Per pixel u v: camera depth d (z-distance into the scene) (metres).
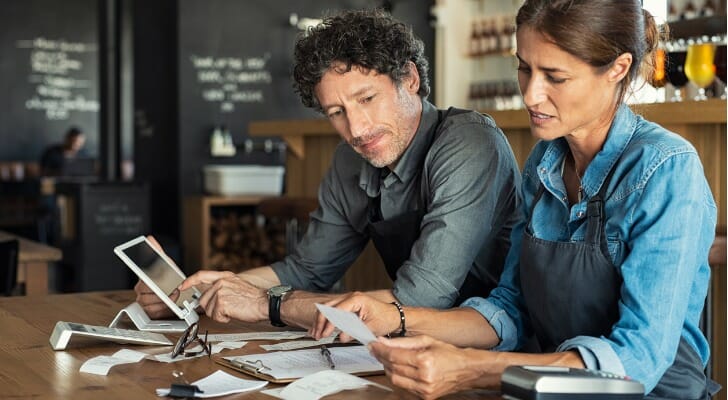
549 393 1.34
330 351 1.85
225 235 6.54
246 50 7.21
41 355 1.85
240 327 2.15
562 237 1.71
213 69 7.11
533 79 1.56
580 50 1.51
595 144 1.66
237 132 7.20
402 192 2.20
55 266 7.33
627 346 1.50
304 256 2.44
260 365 1.70
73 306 2.41
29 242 4.10
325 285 2.47
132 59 7.92
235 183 6.45
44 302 2.47
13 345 1.94
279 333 2.06
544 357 1.51
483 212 2.05
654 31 1.65
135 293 2.61
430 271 2.01
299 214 3.99
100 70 8.05
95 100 11.80
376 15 2.04
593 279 1.63
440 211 2.04
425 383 1.46
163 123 7.23
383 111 2.02
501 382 1.40
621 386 1.36
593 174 1.64
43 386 1.60
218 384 1.59
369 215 2.32
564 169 1.75
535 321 1.79
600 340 1.52
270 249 6.65
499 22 7.74
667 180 1.55
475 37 7.91
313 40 1.99
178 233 6.98
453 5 7.95
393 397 1.52
